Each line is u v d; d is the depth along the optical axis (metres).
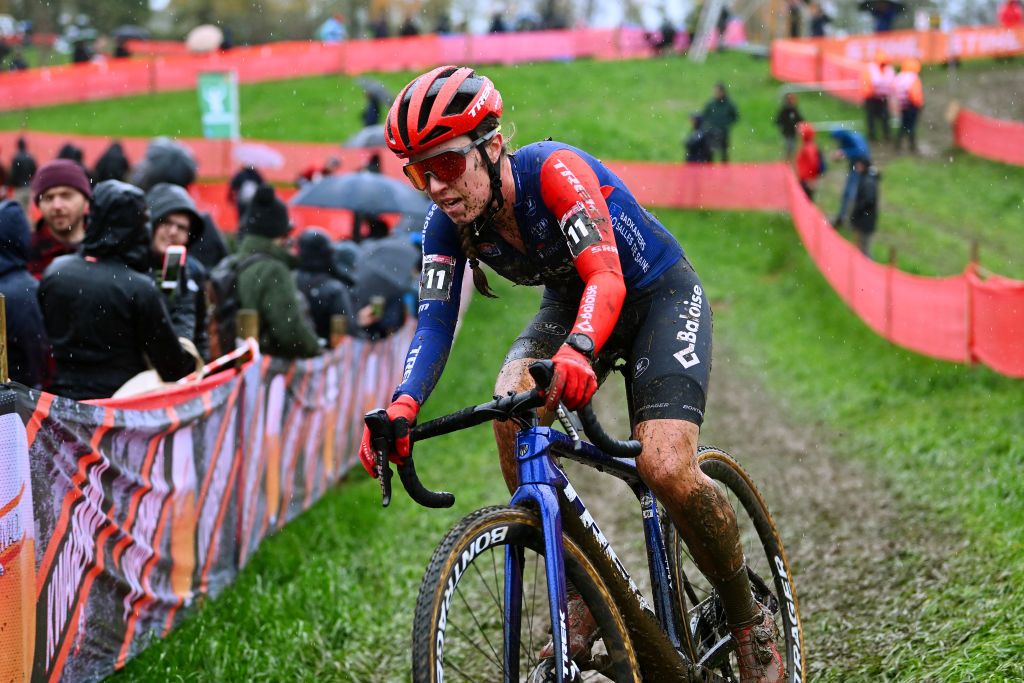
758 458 6.19
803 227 14.95
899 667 3.03
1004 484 4.41
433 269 2.44
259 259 5.16
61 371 3.58
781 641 3.00
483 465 6.58
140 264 3.68
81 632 2.97
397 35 30.30
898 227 14.86
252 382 4.48
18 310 3.42
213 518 4.04
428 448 7.09
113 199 3.57
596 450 2.35
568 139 21.14
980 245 13.71
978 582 3.49
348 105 24.55
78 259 3.59
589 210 2.24
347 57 27.83
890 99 19.34
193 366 3.96
